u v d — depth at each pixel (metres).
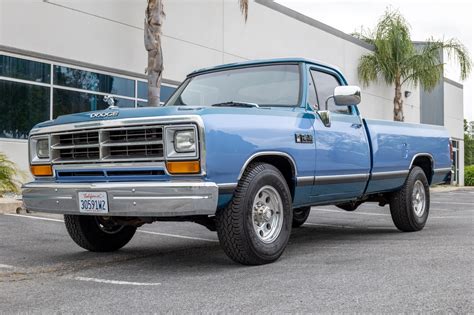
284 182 5.44
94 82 14.05
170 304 3.88
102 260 5.74
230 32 17.84
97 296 4.19
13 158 12.34
